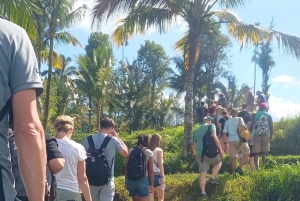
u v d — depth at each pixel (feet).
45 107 58.90
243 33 39.73
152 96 110.52
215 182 29.32
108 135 19.35
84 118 86.02
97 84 84.02
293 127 47.37
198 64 139.44
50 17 55.93
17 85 5.42
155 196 28.86
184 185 29.78
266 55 123.13
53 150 12.03
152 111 106.52
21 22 25.35
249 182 29.35
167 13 38.70
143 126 104.27
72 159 14.67
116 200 28.40
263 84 124.57
